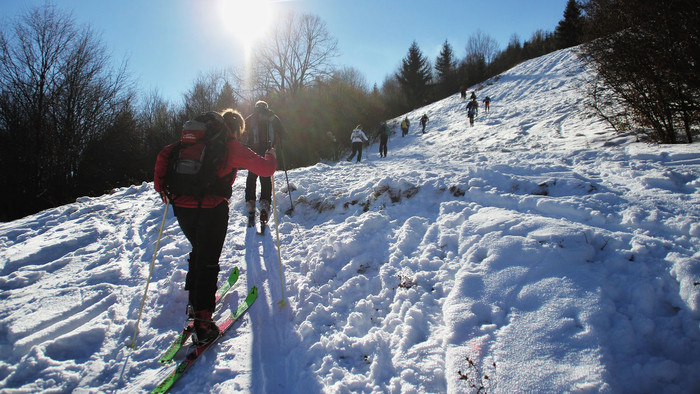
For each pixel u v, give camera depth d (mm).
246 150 2748
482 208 3762
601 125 10750
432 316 2611
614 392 1794
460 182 4383
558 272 2557
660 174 3875
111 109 22266
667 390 1840
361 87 40219
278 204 5340
